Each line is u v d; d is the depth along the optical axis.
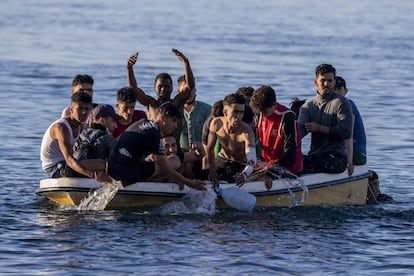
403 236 26.33
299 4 134.12
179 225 26.83
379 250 24.78
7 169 34.88
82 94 28.41
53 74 61.81
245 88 30.91
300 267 23.11
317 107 31.03
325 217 28.53
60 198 28.62
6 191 31.11
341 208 29.97
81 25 94.19
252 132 28.75
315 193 30.23
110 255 23.73
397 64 70.94
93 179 28.03
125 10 115.62
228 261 23.41
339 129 30.38
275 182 29.34
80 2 127.00
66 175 28.50
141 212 28.17
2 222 26.77
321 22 105.00
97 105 30.41
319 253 24.34
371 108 51.44
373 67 68.81
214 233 26.05
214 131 28.80
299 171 29.81
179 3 130.62
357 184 31.33
